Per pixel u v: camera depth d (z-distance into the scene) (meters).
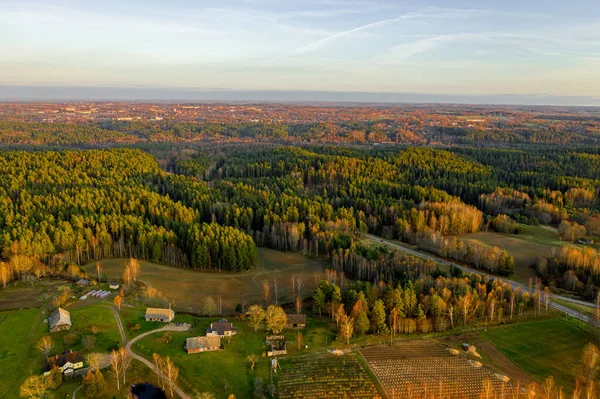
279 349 94.69
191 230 149.00
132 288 121.12
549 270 140.12
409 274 125.56
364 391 83.75
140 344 93.12
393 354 95.81
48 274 127.50
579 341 102.44
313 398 81.38
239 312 112.25
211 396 78.88
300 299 114.31
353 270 138.62
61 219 152.00
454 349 98.31
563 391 86.25
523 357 96.69
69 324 96.69
